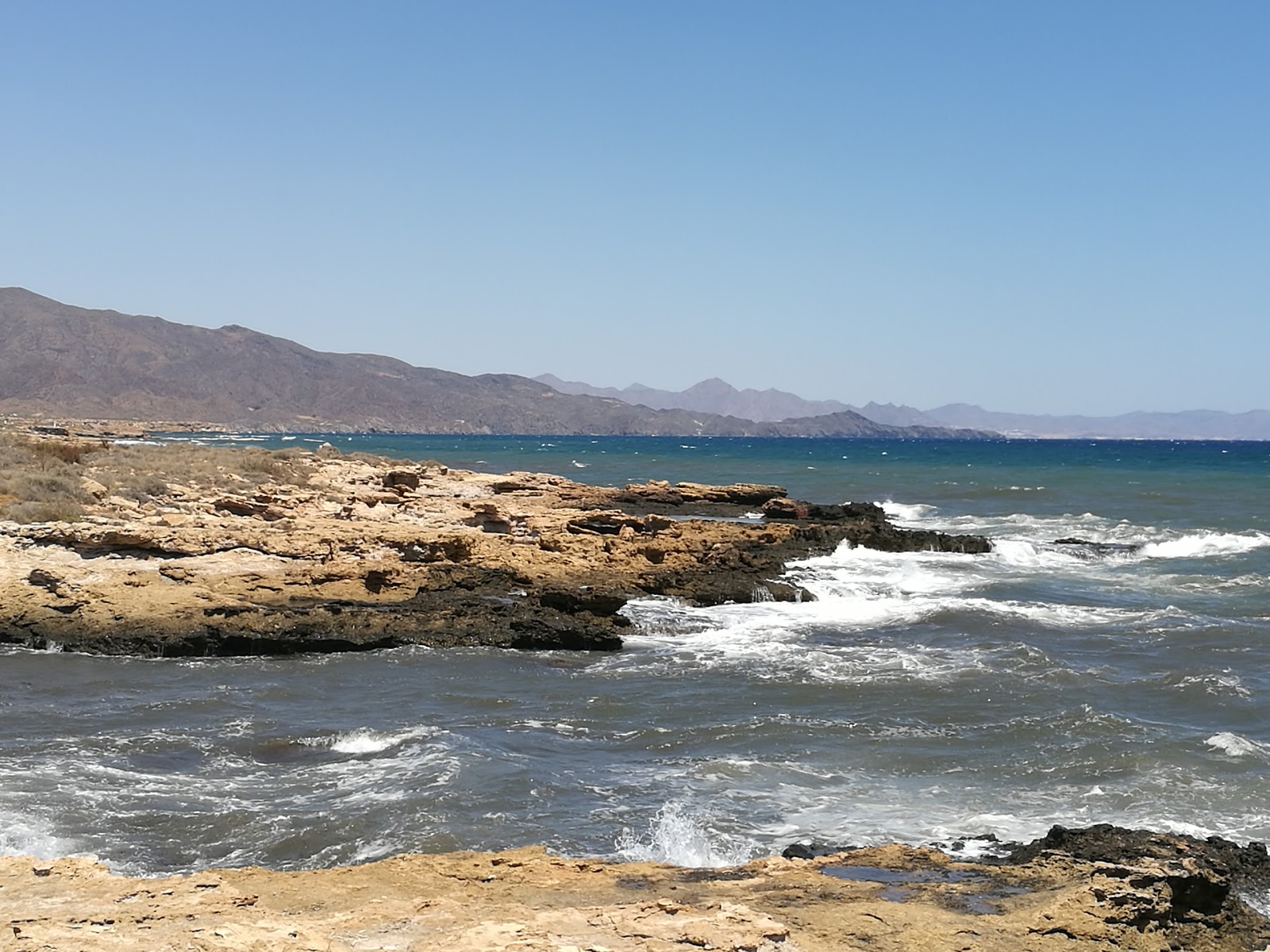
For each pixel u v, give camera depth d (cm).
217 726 1752
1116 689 2012
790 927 875
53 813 1312
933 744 1664
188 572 2597
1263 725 1788
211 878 960
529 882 1002
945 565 3659
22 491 3189
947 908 955
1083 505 6091
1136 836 1165
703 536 3728
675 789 1458
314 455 5997
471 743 1630
